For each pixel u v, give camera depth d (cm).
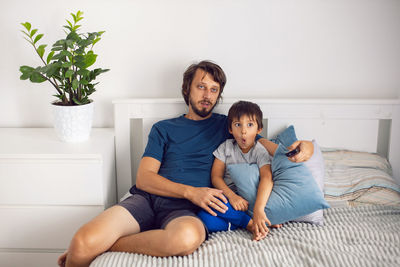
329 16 185
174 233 126
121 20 187
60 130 169
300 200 139
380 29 185
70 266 128
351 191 158
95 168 159
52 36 188
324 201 138
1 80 194
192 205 153
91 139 177
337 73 191
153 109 183
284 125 184
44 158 157
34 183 160
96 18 187
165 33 188
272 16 185
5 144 168
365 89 192
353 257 119
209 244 134
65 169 159
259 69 191
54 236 165
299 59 190
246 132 155
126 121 185
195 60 191
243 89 194
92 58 168
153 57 191
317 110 182
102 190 162
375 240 131
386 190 156
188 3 185
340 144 185
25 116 198
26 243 165
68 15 187
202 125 170
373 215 149
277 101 181
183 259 124
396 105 179
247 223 144
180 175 161
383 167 172
